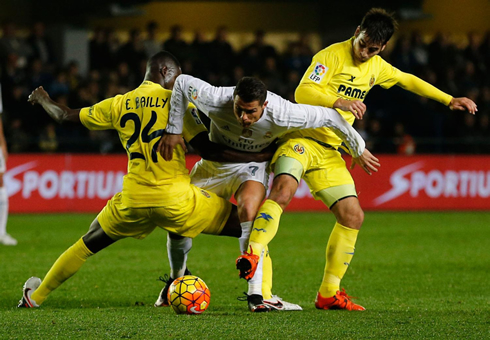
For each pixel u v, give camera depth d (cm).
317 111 1698
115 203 1736
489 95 5622
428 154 5034
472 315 1706
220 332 1444
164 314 1673
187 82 1662
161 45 5809
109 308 1806
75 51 6034
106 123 1756
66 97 4991
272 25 7212
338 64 1873
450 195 5053
